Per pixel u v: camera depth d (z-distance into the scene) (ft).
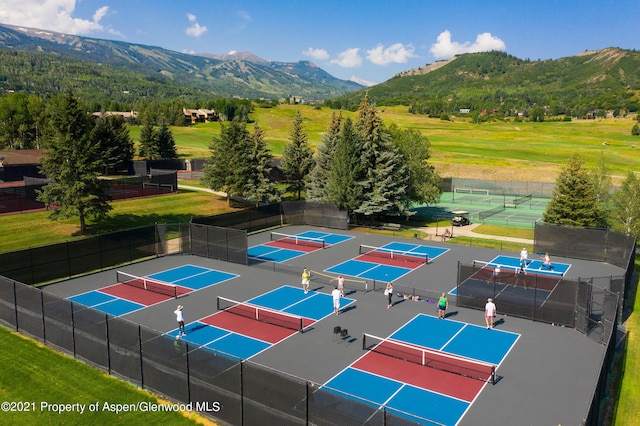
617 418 59.11
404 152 197.47
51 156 139.95
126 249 128.57
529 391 64.23
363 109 195.72
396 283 112.47
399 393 63.10
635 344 82.17
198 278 116.26
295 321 88.74
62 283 111.45
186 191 224.53
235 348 76.59
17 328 82.99
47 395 62.13
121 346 66.13
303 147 225.15
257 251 142.51
